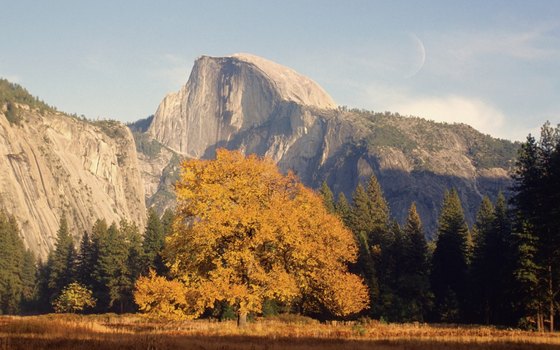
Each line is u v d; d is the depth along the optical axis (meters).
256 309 37.25
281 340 30.92
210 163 38.75
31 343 24.81
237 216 36.16
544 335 41.00
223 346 25.98
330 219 43.25
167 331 35.78
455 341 32.25
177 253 37.59
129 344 25.30
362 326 43.81
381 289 80.50
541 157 61.25
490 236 79.25
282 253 39.31
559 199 56.16
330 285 43.50
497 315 78.88
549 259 56.78
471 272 81.44
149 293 35.66
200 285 36.38
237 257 36.16
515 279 60.88
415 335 37.28
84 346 24.45
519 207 60.72
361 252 81.31
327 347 27.36
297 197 41.97
